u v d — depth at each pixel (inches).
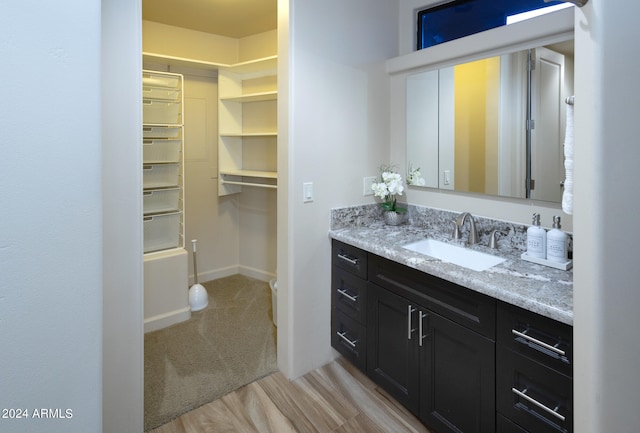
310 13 80.2
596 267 35.6
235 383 85.4
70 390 29.0
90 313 29.9
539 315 49.1
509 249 74.2
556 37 65.2
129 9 58.6
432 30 93.0
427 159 89.7
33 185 26.8
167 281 113.6
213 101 147.3
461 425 61.3
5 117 25.5
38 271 27.2
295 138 80.9
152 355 97.0
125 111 59.2
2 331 25.9
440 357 64.2
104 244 58.7
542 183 68.8
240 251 160.6
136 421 64.2
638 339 39.0
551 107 66.6
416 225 93.4
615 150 36.1
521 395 51.7
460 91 81.4
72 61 28.3
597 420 36.3
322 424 72.9
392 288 73.0
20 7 25.9
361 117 92.1
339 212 90.3
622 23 35.9
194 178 145.9
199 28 135.6
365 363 81.7
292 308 85.0
